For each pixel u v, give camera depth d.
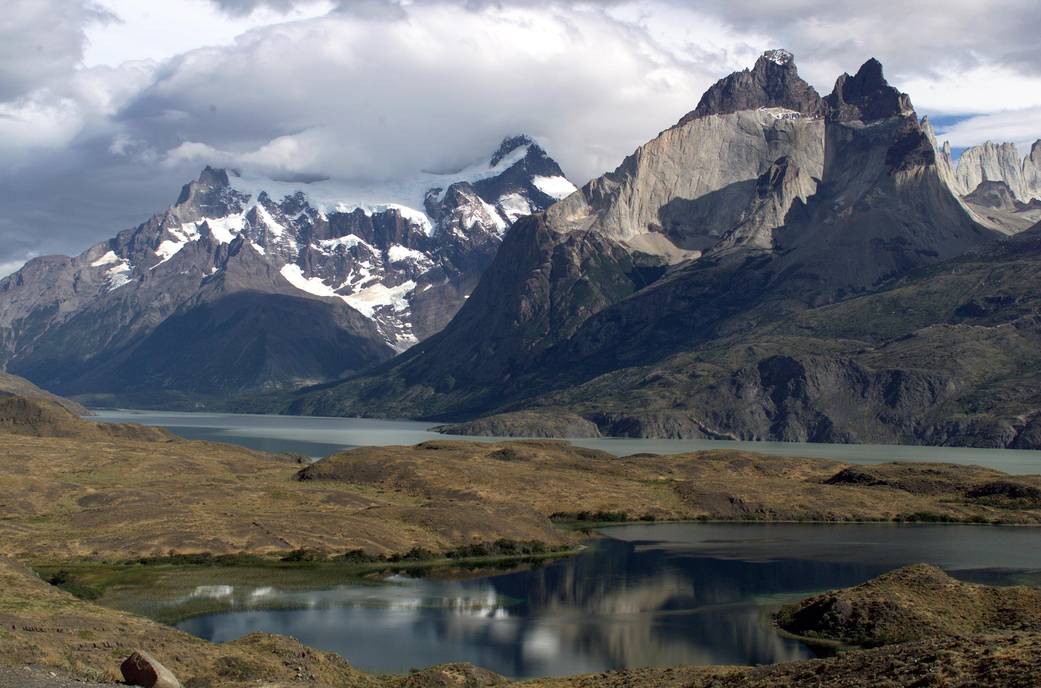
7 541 173.38
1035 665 61.06
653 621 135.25
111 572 158.62
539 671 109.56
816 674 72.94
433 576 167.38
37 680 68.69
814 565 179.88
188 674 87.31
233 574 160.88
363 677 98.62
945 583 130.00
